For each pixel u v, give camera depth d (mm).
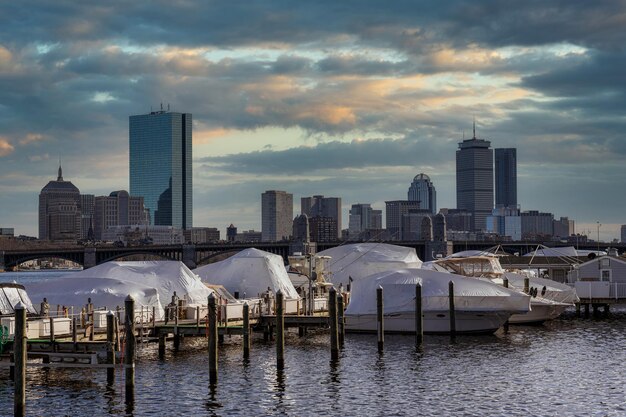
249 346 73188
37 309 79500
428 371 68000
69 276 88250
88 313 69750
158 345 78188
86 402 57094
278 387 61969
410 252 121312
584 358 74500
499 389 61375
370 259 117500
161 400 57875
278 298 67875
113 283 81875
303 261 110375
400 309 86312
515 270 133875
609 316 115688
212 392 60188
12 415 53875
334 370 68312
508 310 85875
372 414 54406
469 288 86562
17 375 51906
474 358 74062
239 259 102562
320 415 54281
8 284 70062
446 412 54719
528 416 53594
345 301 99875
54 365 57156
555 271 143375
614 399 58250
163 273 89500
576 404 56750
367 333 88438
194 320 77688
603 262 126188
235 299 92375
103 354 59812
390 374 66750
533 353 77000
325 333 90750
